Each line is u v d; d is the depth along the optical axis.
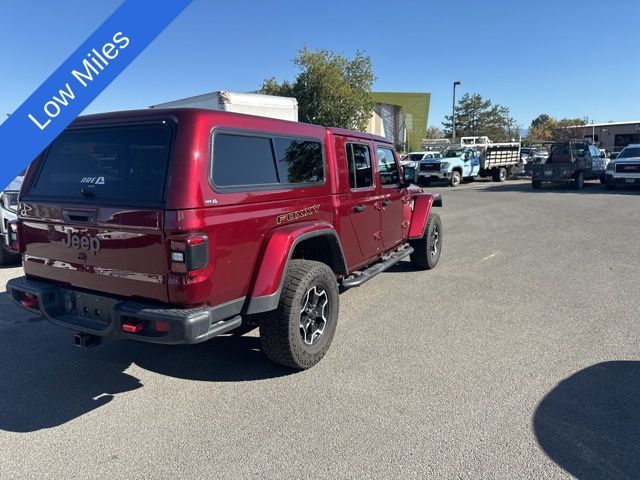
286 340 3.85
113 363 4.32
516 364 4.13
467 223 12.45
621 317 5.23
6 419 3.41
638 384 3.75
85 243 3.45
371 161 5.44
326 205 4.50
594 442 3.01
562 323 5.09
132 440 3.14
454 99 37.38
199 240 3.04
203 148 3.16
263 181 3.72
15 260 8.13
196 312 3.08
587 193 20.14
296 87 27.44
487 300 5.93
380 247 5.78
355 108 27.62
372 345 4.59
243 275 3.50
